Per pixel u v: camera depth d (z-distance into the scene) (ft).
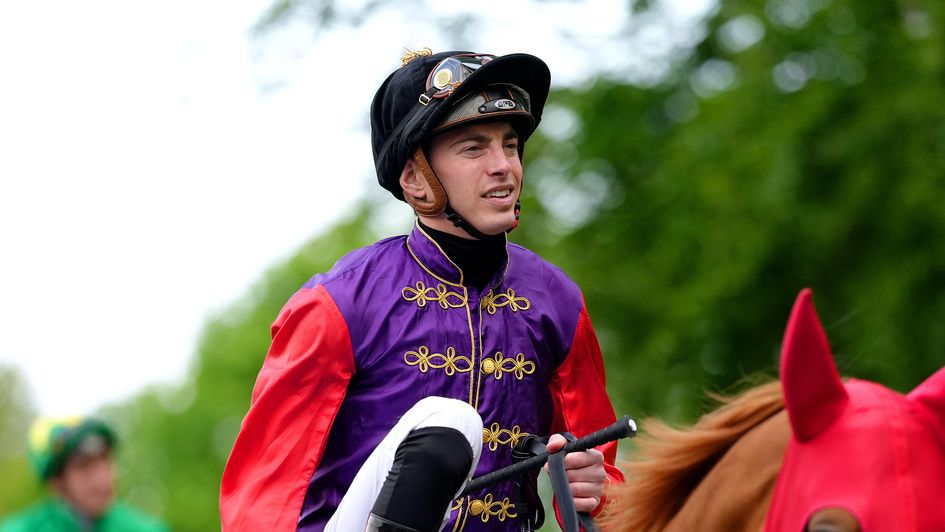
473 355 17.84
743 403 14.71
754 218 55.11
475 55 18.31
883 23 55.11
